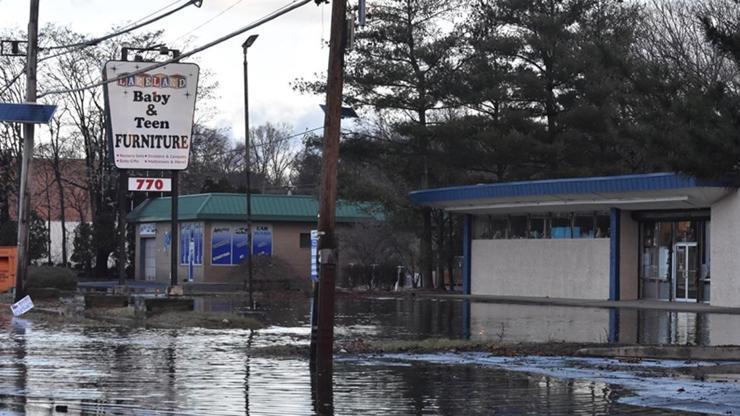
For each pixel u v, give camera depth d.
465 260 54.94
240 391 15.27
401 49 53.25
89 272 73.44
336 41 18.61
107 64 37.03
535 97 52.62
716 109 21.67
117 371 17.70
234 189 78.00
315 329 19.19
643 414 13.43
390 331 28.14
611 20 52.50
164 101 37.44
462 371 18.09
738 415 13.38
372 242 59.75
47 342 23.52
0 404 13.78
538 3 52.84
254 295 50.50
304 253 64.00
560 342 23.42
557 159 52.91
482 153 53.56
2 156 70.19
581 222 48.69
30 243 70.62
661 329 28.75
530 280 51.00
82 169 73.38
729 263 40.56
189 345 23.09
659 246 45.91
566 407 13.97
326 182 18.62
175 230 37.28
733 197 40.31
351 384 16.22
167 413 13.12
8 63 64.75
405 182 59.38
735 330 28.33
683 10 53.41
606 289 46.66
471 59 53.38
